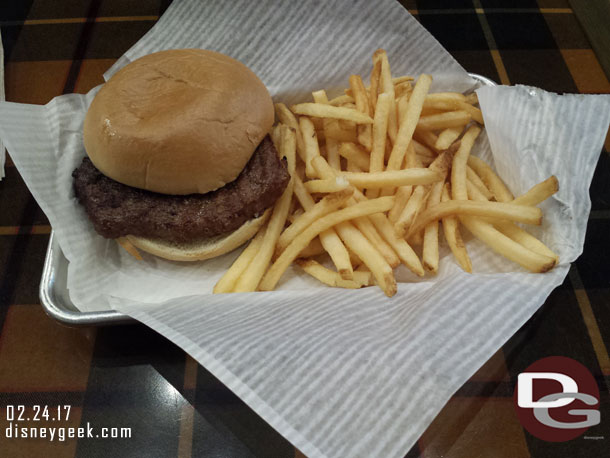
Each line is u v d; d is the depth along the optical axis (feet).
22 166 1.00
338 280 0.99
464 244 1.07
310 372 0.76
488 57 1.45
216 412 0.92
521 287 0.89
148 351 0.98
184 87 1.01
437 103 1.16
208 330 0.83
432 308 0.84
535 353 0.97
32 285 1.09
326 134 1.14
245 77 1.06
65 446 0.89
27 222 1.18
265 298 0.93
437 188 1.06
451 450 0.87
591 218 1.15
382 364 0.77
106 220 0.98
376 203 0.99
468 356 0.78
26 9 1.58
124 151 0.96
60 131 1.08
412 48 1.23
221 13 1.21
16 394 0.95
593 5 1.54
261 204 1.00
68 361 0.98
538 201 0.98
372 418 0.72
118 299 1.03
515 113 1.10
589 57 1.44
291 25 1.22
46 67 1.44
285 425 0.71
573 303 1.03
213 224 0.97
